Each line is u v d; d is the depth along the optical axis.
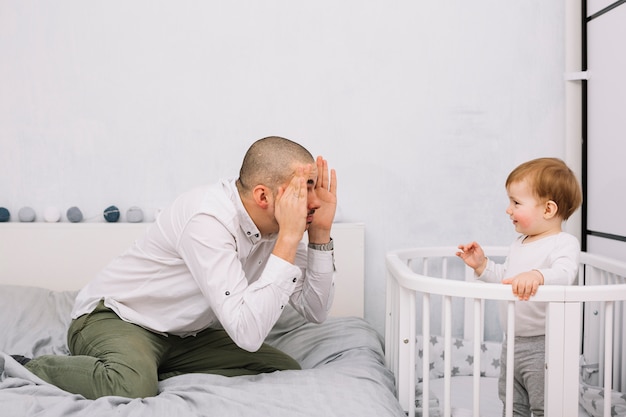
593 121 2.17
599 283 1.90
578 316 1.26
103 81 2.37
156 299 1.54
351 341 1.80
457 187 2.33
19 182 2.39
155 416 1.18
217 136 2.36
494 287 1.29
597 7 2.13
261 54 2.35
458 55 2.32
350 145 2.34
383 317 2.36
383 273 2.35
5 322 1.90
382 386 1.45
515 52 2.31
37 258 2.28
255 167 1.43
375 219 2.35
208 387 1.31
